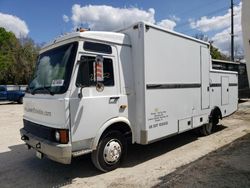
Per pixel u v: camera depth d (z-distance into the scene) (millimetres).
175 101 6266
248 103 17703
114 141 5180
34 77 5547
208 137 7898
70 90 4391
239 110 14133
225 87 8805
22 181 4883
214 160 5633
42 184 4719
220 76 8469
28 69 39344
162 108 5844
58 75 4680
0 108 19578
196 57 7121
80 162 5793
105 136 5012
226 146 6781
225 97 8812
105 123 4895
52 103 4508
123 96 5219
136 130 5523
